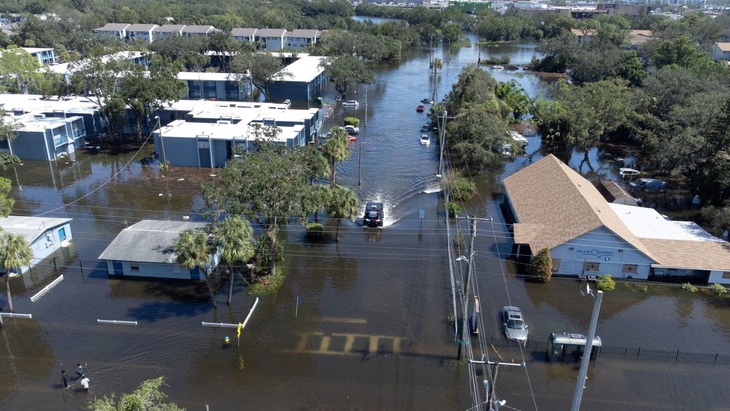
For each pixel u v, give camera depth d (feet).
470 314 138.41
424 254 171.73
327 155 204.85
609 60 417.49
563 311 141.08
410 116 351.25
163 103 295.07
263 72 360.07
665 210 208.74
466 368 118.73
